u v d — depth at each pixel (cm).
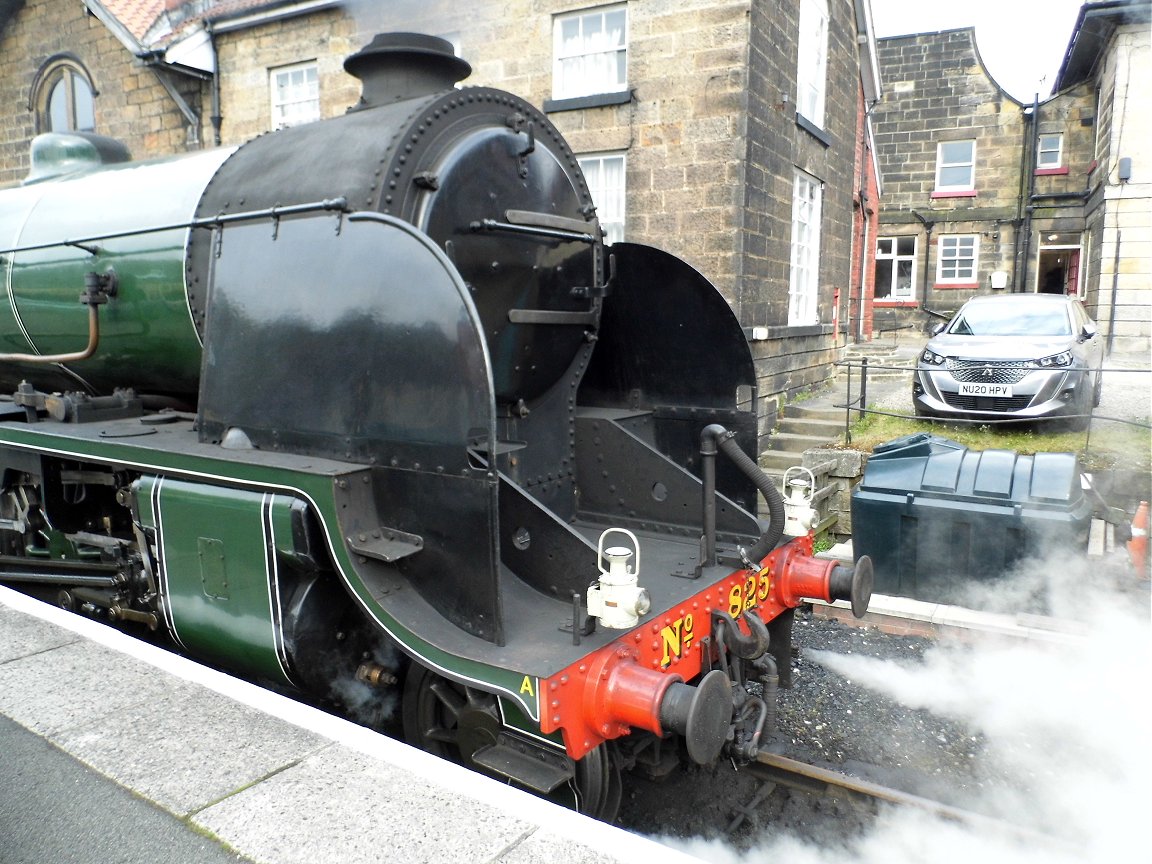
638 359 463
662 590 338
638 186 885
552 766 270
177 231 403
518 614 306
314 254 321
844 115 1202
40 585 502
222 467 319
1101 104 1684
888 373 1298
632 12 866
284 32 1095
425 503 288
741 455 361
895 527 575
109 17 1163
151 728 285
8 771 261
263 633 312
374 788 251
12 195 554
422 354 285
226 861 222
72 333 472
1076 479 551
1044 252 2064
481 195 352
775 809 359
